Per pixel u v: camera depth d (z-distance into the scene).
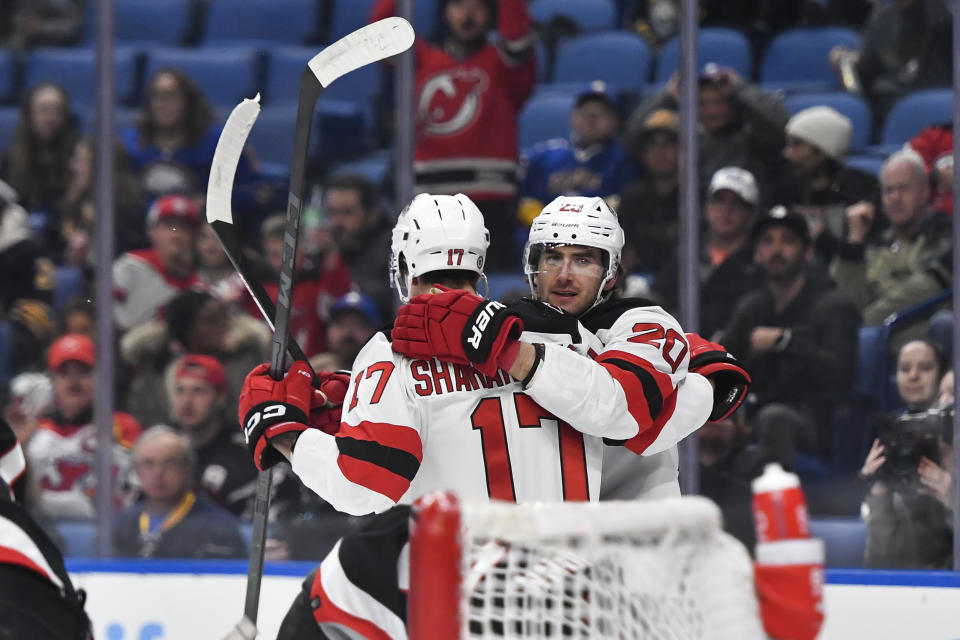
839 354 14.50
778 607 5.64
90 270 17.00
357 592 7.52
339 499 7.62
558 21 19.38
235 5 21.45
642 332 7.82
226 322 16.25
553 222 8.18
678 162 15.82
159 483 15.36
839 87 16.33
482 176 17.02
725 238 15.26
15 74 21.14
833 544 14.01
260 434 8.01
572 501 7.61
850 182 14.93
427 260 8.04
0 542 7.04
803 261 14.86
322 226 16.91
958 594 11.79
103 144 16.34
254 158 18.38
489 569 6.11
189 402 15.70
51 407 16.14
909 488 13.84
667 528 5.82
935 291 14.31
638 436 7.80
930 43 15.56
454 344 7.45
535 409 7.67
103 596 13.63
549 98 17.81
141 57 20.38
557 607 6.10
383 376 7.70
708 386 8.09
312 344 16.77
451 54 17.02
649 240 15.85
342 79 18.66
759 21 16.98
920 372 14.07
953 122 14.01
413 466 7.55
